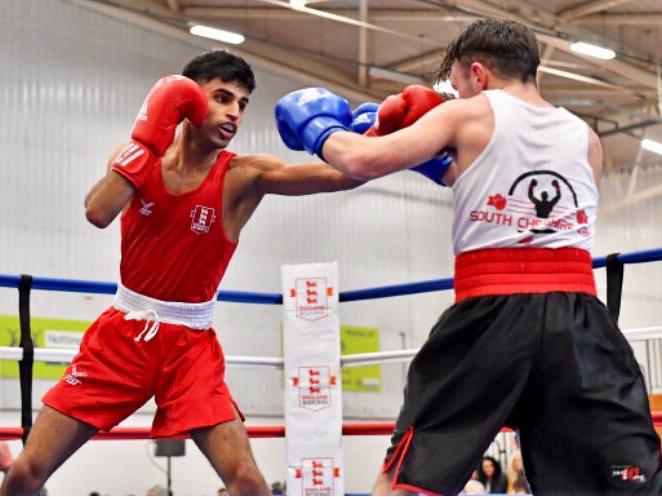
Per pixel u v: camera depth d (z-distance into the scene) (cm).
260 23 1220
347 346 1281
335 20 1182
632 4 1135
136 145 255
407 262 1377
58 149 1054
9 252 1002
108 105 1101
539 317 196
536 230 202
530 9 1145
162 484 1059
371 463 1284
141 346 266
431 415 197
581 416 194
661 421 303
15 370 979
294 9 1145
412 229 1395
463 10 1104
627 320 1425
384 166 201
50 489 971
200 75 268
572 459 195
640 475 189
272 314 1221
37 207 1030
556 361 195
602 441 192
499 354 194
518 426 205
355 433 380
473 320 198
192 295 270
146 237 267
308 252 1265
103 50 1103
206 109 261
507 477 876
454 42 223
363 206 1339
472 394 195
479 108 205
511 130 203
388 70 1227
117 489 1022
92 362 266
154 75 1145
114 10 1111
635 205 1456
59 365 1019
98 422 264
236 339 1181
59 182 1051
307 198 1276
